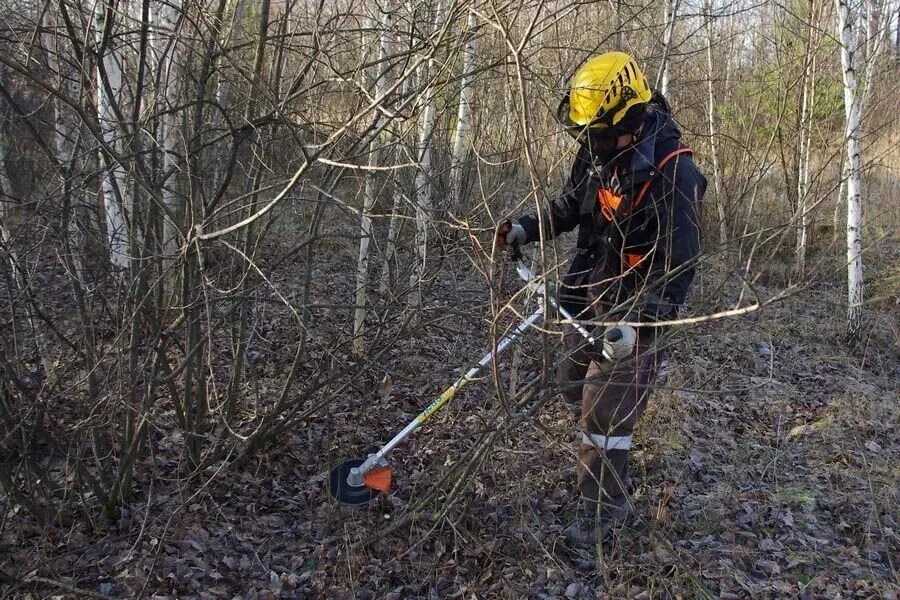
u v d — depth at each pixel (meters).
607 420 2.90
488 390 3.71
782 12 7.63
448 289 3.91
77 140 2.72
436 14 3.71
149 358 2.86
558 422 4.01
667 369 4.88
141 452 3.22
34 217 2.63
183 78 3.02
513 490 3.27
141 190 2.82
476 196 3.95
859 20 7.96
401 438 3.00
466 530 2.94
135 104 2.71
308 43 3.58
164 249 3.08
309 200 2.87
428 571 2.81
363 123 3.20
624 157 2.79
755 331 5.60
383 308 3.27
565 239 5.50
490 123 4.18
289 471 3.47
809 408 4.66
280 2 3.35
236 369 3.32
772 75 7.42
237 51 3.40
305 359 4.12
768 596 2.75
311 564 2.83
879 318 6.25
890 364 5.67
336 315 4.53
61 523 2.84
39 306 3.00
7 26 2.78
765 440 4.14
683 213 2.71
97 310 3.01
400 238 4.15
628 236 2.85
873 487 3.57
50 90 2.28
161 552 2.80
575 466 3.49
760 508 3.35
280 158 3.56
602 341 2.64
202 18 2.72
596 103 2.69
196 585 2.65
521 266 3.11
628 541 2.99
